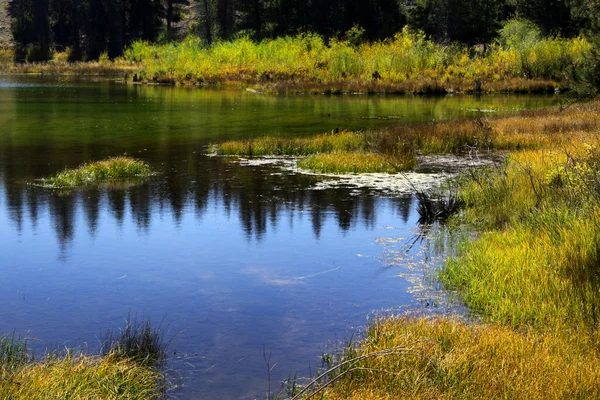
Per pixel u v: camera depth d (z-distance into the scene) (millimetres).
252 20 85188
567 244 8797
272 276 9500
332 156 19219
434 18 70375
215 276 9547
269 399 5691
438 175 17219
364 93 49781
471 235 11227
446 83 50625
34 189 15758
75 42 91375
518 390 5207
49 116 32969
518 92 49375
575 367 5520
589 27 13414
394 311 7898
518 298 7551
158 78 61938
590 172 11258
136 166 17938
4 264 10180
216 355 6723
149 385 5832
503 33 67375
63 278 9516
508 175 14258
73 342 7117
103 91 50500
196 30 90938
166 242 11383
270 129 27812
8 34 100750
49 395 5098
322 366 6387
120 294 8812
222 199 14695
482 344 6086
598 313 6883
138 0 93000
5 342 6996
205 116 33188
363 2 76375
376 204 14078
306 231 12031
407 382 5430
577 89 13375
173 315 7988
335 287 8945
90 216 13203
